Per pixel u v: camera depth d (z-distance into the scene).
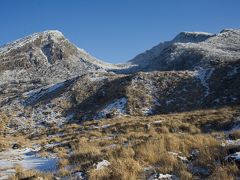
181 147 14.52
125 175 10.28
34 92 83.50
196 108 52.06
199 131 25.23
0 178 13.80
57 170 14.45
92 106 63.06
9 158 22.36
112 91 66.19
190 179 9.67
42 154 21.89
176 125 27.53
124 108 56.03
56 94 74.25
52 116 62.09
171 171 10.73
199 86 61.97
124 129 30.02
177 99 57.72
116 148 15.57
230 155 10.66
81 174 11.73
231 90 55.38
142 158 12.91
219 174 9.40
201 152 12.10
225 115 30.97
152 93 62.06
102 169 11.48
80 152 16.94
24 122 59.50
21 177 13.16
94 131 32.38
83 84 76.38
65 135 34.41
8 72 166.50
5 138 39.19
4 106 76.25
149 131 26.00
